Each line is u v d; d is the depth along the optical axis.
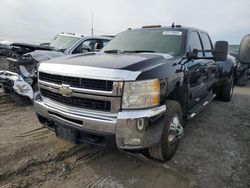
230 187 2.84
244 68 10.76
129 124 2.54
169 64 3.14
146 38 4.29
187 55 3.86
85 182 2.82
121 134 2.57
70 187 2.72
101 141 2.75
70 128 2.85
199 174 3.08
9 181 2.75
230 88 7.16
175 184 2.85
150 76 2.67
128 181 2.87
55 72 2.94
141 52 3.84
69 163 3.20
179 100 3.61
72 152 3.47
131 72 2.57
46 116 3.16
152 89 2.66
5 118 4.78
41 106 3.21
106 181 2.85
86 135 2.82
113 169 3.11
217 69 5.89
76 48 7.14
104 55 3.46
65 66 2.88
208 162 3.40
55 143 3.72
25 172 2.94
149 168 3.17
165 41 4.09
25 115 5.01
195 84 4.21
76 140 2.87
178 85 3.42
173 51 3.87
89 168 3.11
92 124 2.66
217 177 3.03
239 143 4.12
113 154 3.47
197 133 4.50
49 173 2.95
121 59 2.99
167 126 3.02
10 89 5.71
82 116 2.71
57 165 3.12
